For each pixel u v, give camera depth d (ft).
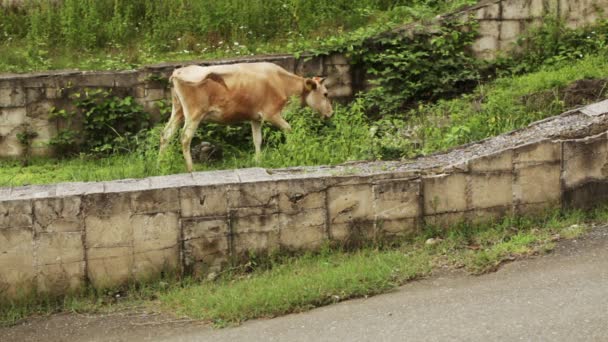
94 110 41.68
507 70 45.57
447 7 49.01
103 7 50.47
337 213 28.81
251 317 25.00
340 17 50.21
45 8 49.60
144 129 41.83
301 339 22.89
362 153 34.81
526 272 25.94
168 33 48.67
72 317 26.40
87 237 27.37
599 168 30.17
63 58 46.03
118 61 45.24
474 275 26.30
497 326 22.29
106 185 28.32
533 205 29.96
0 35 48.42
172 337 24.21
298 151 35.37
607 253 26.71
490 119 36.65
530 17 46.34
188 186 27.78
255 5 49.60
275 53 45.83
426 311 23.79
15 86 41.09
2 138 41.42
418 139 36.83
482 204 29.68
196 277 28.17
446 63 44.68
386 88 43.98
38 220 27.04
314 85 39.42
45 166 40.06
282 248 28.58
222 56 46.01
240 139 41.50
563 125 31.65
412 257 27.84
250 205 28.19
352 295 25.70
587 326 21.77
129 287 27.84
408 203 29.22
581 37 46.32
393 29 45.37
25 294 27.22
